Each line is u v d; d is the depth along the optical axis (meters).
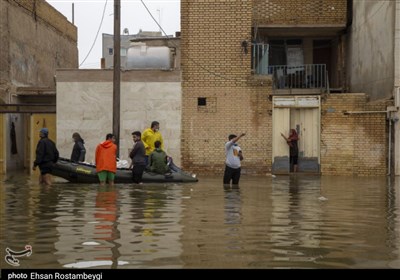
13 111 22.38
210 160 21.14
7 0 24.27
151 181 16.72
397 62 20.50
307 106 21.25
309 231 8.28
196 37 21.36
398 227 8.71
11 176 20.22
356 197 13.24
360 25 23.92
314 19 24.14
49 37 30.75
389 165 20.78
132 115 21.05
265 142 21.11
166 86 21.16
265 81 21.16
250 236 7.80
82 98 21.08
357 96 21.02
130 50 22.61
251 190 14.77
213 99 21.23
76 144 18.48
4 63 23.89
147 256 6.49
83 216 9.64
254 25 23.89
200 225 8.72
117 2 20.08
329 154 21.22
